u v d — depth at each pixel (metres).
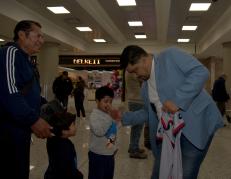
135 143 5.38
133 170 4.66
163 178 2.35
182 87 2.29
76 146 6.25
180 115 2.33
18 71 2.36
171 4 10.01
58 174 2.57
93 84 22.47
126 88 5.46
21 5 10.23
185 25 13.24
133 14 11.75
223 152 6.04
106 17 12.58
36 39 2.59
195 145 2.34
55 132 2.62
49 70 14.85
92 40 17.69
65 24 13.21
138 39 17.88
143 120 2.84
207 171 4.73
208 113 2.45
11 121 2.33
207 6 10.22
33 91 2.49
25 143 2.40
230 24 10.71
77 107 12.53
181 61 2.35
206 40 16.27
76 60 20.27
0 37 13.56
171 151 2.33
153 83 2.48
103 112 3.05
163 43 18.27
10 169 2.32
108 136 3.06
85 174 4.31
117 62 19.77
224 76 10.91
